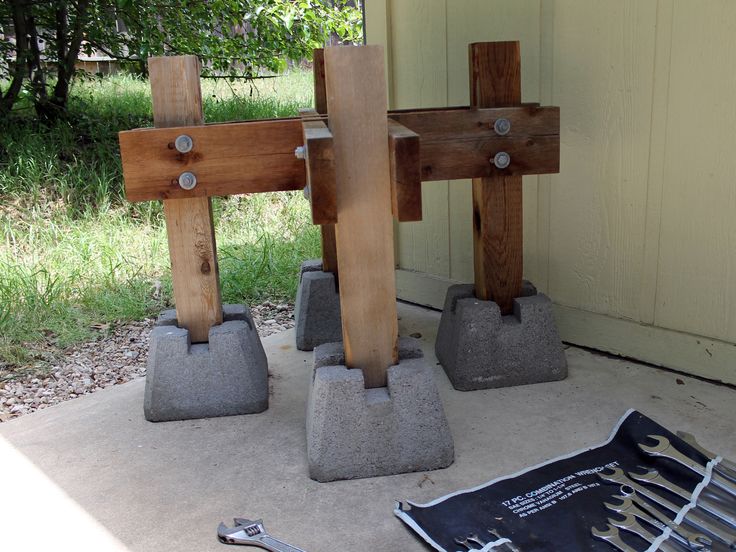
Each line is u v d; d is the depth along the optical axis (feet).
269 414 8.85
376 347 7.52
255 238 15.87
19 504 7.17
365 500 7.03
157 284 13.46
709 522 6.37
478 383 9.21
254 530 6.55
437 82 11.41
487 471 7.41
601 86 9.33
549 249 10.44
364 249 7.27
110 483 7.49
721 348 8.91
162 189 7.91
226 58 24.81
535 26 9.87
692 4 8.34
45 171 18.01
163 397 8.70
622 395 8.89
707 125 8.51
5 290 12.34
